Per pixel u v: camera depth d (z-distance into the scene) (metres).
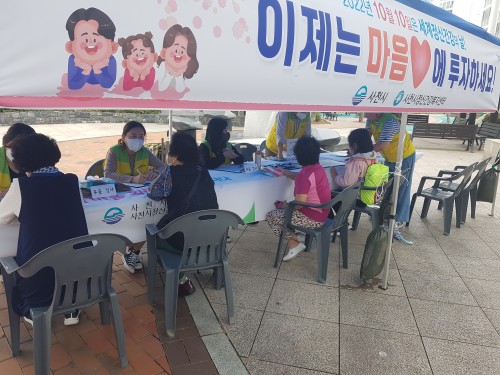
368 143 3.99
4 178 2.84
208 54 1.57
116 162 3.46
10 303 2.29
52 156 2.14
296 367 2.43
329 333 2.78
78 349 2.49
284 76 1.87
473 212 5.44
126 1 1.32
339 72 2.12
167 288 2.60
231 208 3.48
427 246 4.42
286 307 3.08
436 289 3.45
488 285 3.56
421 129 11.82
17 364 2.33
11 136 2.79
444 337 2.79
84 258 2.07
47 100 1.25
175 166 2.77
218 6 1.56
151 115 15.22
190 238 2.57
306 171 3.47
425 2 2.74
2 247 2.26
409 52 2.52
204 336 2.69
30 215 2.06
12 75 1.17
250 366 2.43
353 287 3.43
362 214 5.45
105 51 1.31
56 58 1.23
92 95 1.33
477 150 11.83
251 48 1.70
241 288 3.34
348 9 2.14
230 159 4.21
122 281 3.32
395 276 3.66
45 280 2.09
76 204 2.21
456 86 3.08
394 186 3.18
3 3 1.12
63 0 1.21
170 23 1.44
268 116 9.25
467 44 3.14
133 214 2.85
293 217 3.54
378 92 2.41
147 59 1.41
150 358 2.45
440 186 5.32
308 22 1.90
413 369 2.46
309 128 5.05
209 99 1.63
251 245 4.22
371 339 2.73
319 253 3.46
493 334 2.84
